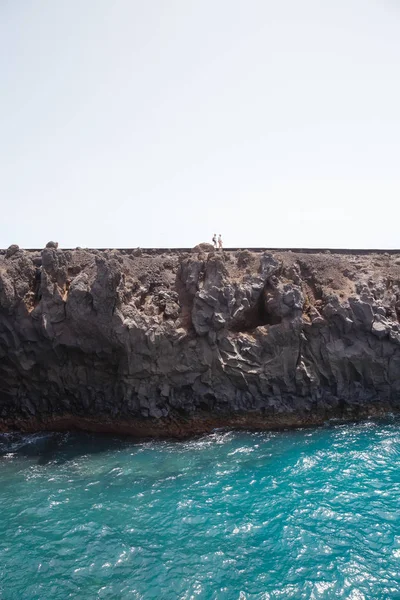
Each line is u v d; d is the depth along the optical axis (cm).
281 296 3139
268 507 2239
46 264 2988
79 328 2855
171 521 2136
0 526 2098
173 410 3086
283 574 1812
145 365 2967
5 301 2847
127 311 2933
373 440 2925
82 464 2680
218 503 2273
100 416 3106
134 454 2800
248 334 3194
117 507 2244
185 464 2667
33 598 1697
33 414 3139
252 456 2748
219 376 3066
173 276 3538
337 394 3219
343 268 3806
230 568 1845
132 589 1739
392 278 3766
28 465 2673
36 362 3011
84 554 1922
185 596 1705
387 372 3225
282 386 3145
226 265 3609
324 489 2386
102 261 2794
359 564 1859
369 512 2191
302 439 2959
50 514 2188
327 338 3195
